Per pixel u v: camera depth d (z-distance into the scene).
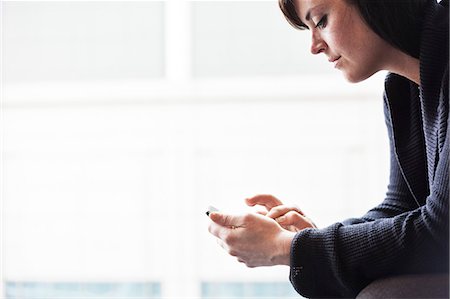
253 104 2.68
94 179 2.69
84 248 2.69
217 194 2.68
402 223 0.90
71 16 2.73
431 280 0.86
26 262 2.70
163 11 2.72
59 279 2.69
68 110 2.70
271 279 2.63
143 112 2.70
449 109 0.89
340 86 2.63
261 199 1.32
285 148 2.67
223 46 2.71
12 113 2.71
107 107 2.70
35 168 2.71
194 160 2.68
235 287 2.65
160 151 2.69
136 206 2.68
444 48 0.96
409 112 1.12
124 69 2.73
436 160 0.97
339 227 0.96
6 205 2.70
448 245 0.87
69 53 2.73
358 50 1.02
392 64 1.05
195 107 2.69
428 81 0.97
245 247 1.02
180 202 2.67
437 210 0.87
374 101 2.63
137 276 2.67
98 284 2.69
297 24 1.12
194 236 2.65
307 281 0.96
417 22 0.99
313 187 2.65
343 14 1.00
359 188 2.63
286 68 2.70
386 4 0.97
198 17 2.72
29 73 2.72
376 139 2.62
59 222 2.70
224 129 2.68
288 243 0.98
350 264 0.92
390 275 0.92
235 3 2.71
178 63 2.70
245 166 2.68
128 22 2.73
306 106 2.66
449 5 0.95
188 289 2.64
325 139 2.65
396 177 1.21
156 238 2.67
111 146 2.70
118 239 2.68
